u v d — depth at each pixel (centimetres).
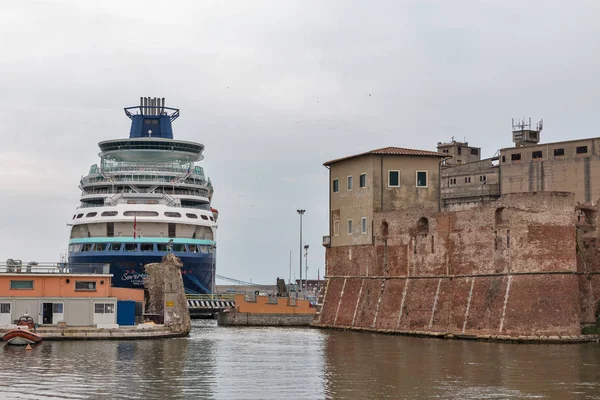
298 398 5012
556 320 7862
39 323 8319
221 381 5622
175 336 8862
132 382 5547
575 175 13338
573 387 5331
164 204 13225
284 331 10181
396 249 9569
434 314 8856
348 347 7762
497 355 6906
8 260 8625
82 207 13462
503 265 8181
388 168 10100
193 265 13138
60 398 4962
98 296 8531
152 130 14388
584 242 8669
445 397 5022
